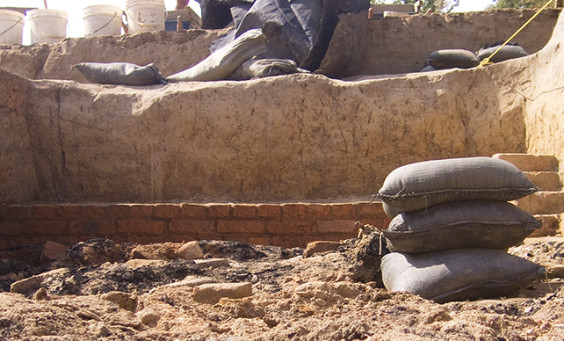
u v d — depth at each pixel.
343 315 4.38
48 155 11.45
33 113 11.40
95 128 11.32
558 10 13.82
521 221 5.55
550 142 9.39
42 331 3.57
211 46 13.65
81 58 14.74
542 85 9.88
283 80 11.05
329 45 12.48
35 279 6.44
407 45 13.82
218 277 6.64
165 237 9.38
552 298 5.03
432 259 5.59
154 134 11.18
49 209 9.60
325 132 10.91
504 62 10.64
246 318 4.45
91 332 3.69
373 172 10.81
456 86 10.74
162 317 4.25
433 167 5.59
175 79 12.64
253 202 10.83
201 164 11.09
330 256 7.40
